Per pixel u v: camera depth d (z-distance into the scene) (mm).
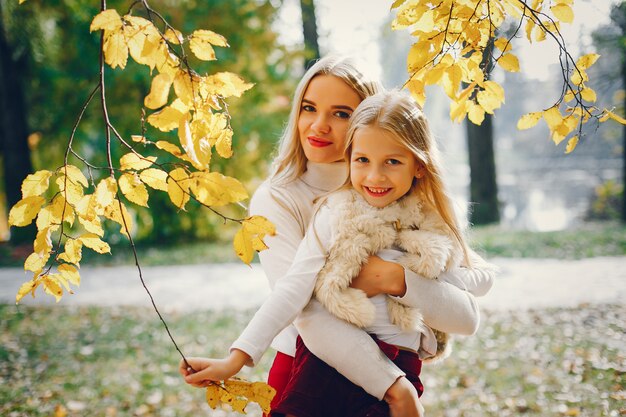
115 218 1900
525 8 2199
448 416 4730
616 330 6539
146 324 7727
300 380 2006
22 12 14375
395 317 2021
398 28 2215
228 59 14469
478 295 2297
